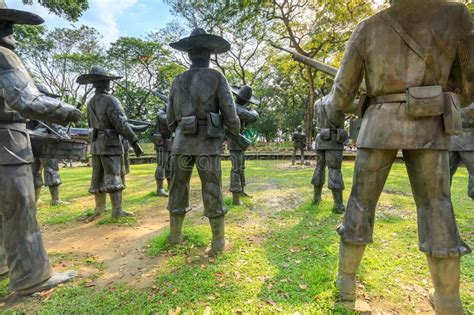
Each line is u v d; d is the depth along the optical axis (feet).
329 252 10.20
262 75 91.35
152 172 39.42
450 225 6.01
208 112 10.22
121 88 96.73
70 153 9.55
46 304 7.24
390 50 6.02
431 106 5.70
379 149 6.47
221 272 8.75
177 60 79.66
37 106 6.98
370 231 6.79
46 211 17.51
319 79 68.08
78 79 14.43
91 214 16.30
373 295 7.58
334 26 55.26
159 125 21.20
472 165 13.15
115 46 87.71
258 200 19.33
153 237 12.32
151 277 8.66
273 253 10.21
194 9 60.29
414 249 10.46
